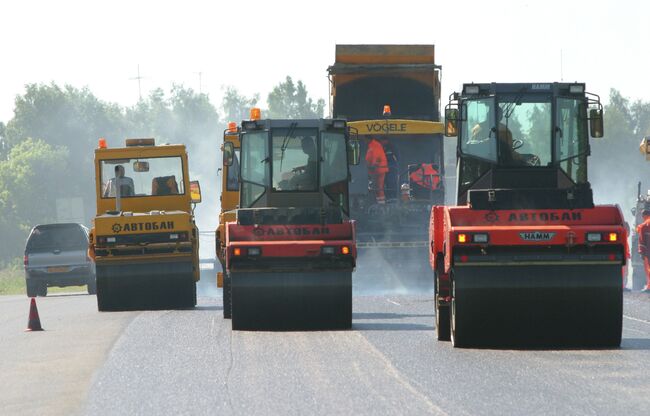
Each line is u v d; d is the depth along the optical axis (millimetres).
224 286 54875
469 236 39219
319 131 53344
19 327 55125
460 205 44562
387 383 32125
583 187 44000
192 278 63719
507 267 39438
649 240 74938
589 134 44406
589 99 44375
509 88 44281
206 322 52156
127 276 63344
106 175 68312
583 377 32844
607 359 36625
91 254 64125
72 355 41188
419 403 28875
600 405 28312
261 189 53125
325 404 29016
